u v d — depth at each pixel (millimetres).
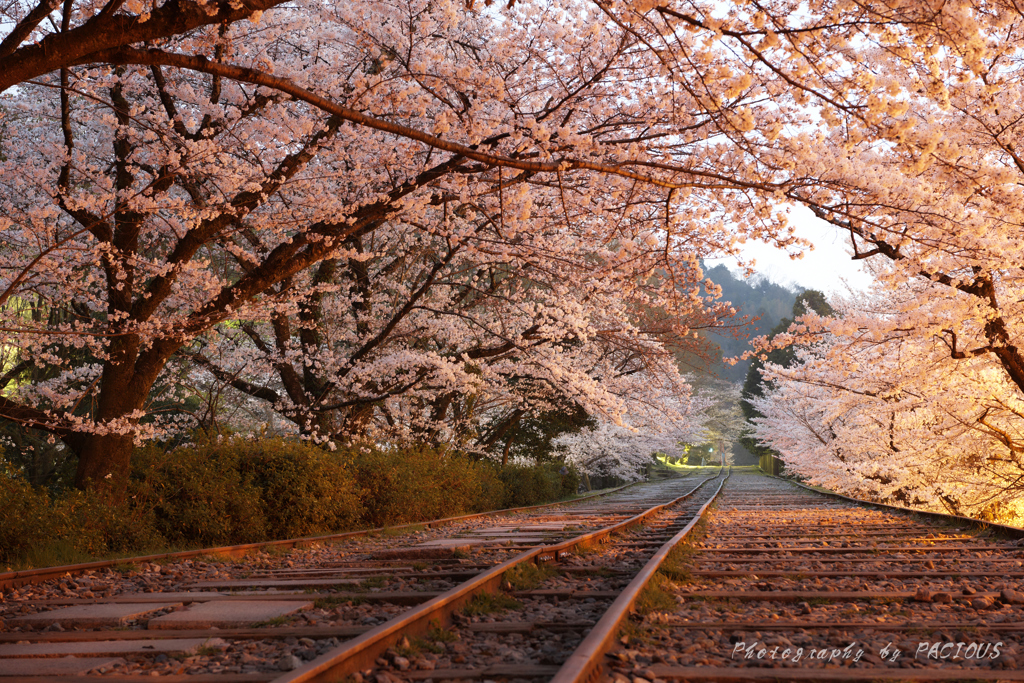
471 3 6645
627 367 26406
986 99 10586
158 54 5086
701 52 6207
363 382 17562
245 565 8789
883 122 6363
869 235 9492
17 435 17000
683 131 9312
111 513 9867
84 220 10938
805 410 34656
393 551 9148
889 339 14883
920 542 10484
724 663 4039
